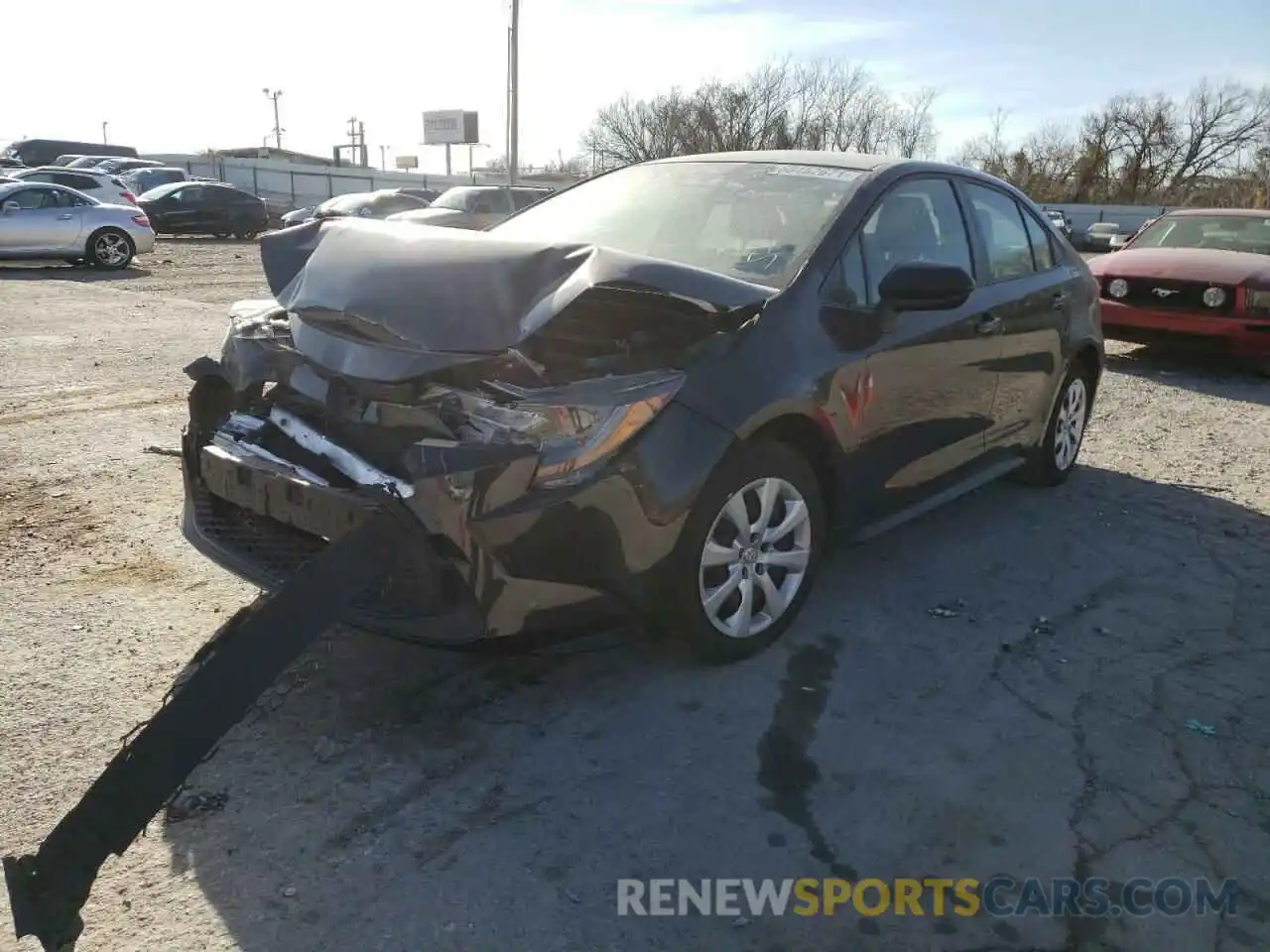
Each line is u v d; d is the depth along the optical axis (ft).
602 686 10.55
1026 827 8.59
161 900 7.46
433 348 9.04
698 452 9.66
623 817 8.54
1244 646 11.96
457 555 8.67
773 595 11.22
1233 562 14.55
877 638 11.85
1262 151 181.27
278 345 10.52
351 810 8.51
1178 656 11.65
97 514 14.82
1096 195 186.50
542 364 9.62
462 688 10.42
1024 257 16.01
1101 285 29.30
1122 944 7.39
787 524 11.14
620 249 12.68
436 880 7.76
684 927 7.39
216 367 11.13
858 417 11.56
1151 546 15.08
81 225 52.54
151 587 12.46
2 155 137.49
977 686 10.84
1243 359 27.66
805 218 12.20
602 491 9.09
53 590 12.28
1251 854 8.35
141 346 28.50
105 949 7.00
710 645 10.62
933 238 13.58
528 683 10.55
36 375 23.89
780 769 9.27
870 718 10.14
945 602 12.91
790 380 10.54
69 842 6.67
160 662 10.66
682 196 13.43
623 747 9.51
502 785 8.91
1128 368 29.60
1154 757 9.65
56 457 17.40
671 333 10.00
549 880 7.80
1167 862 8.23
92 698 9.96
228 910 7.39
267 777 8.91
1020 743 9.80
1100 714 10.37
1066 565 14.26
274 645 7.75
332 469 9.53
